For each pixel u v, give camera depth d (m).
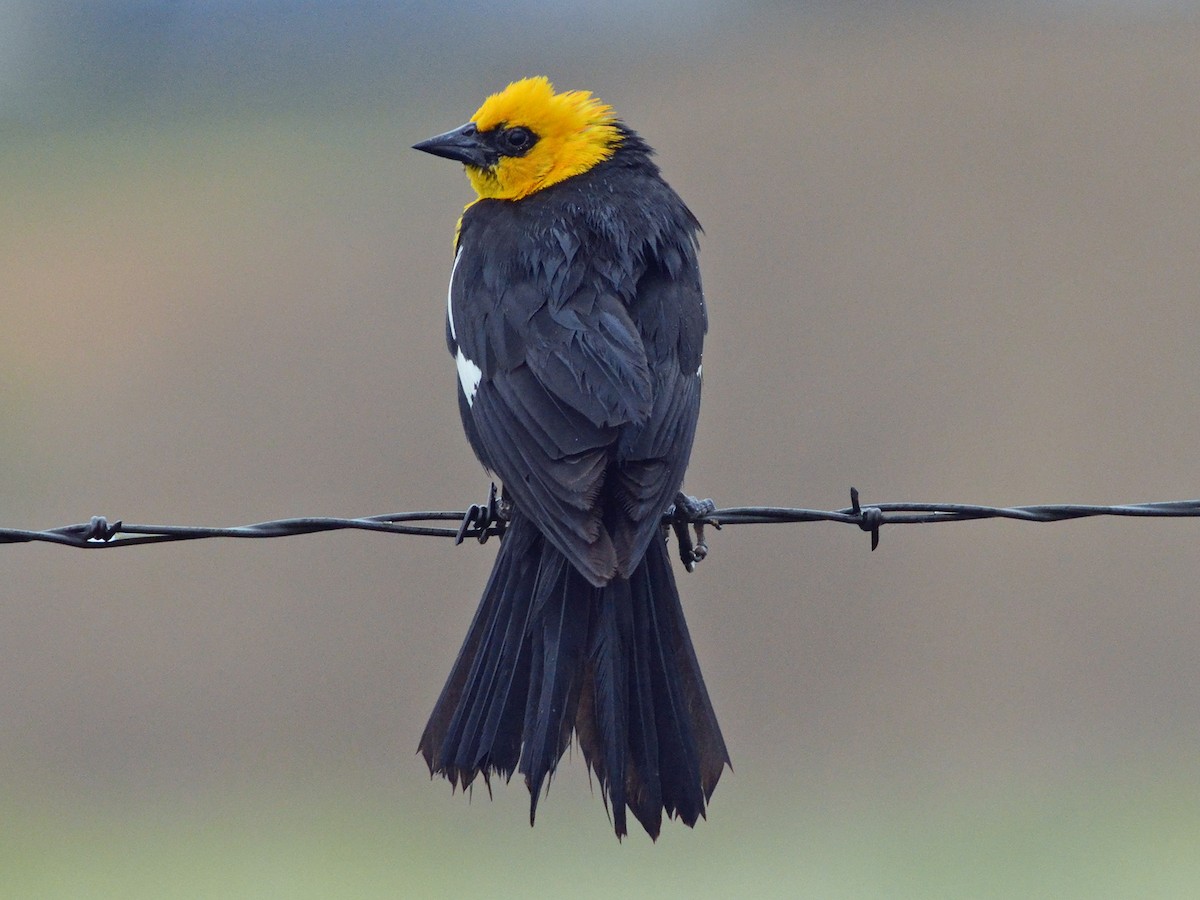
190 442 16.06
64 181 23.95
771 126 23.67
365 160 24.30
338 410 16.44
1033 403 16.19
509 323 7.25
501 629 6.77
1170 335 17.28
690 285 7.69
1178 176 21.31
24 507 15.00
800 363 16.88
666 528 7.32
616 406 6.80
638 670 6.62
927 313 17.94
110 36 31.23
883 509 7.16
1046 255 19.34
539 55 29.69
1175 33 26.62
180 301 19.17
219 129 26.62
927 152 22.39
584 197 7.93
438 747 6.69
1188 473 15.16
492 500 7.27
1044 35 27.09
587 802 12.34
